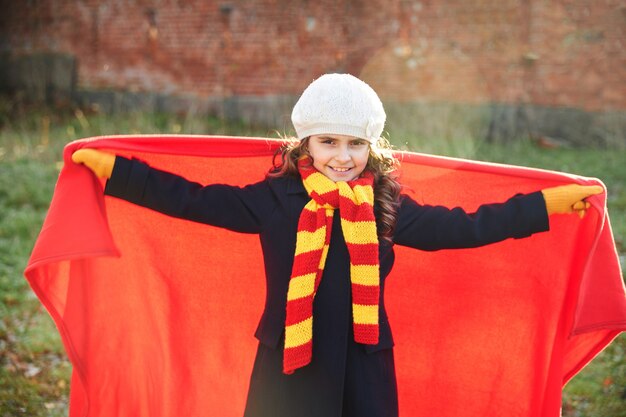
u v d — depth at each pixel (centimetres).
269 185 274
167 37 1391
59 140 1109
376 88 1238
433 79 1198
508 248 325
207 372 340
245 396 342
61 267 297
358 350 263
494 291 333
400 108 1183
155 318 330
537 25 1138
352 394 260
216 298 337
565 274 317
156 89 1405
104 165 268
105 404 321
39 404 424
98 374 317
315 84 267
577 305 297
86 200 276
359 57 1249
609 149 1095
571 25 1132
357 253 258
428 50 1200
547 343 325
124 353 323
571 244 313
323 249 263
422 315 343
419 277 340
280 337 265
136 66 1419
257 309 338
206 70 1364
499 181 315
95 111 1395
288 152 275
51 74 1475
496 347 337
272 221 269
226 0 1335
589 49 1130
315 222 262
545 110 1145
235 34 1337
